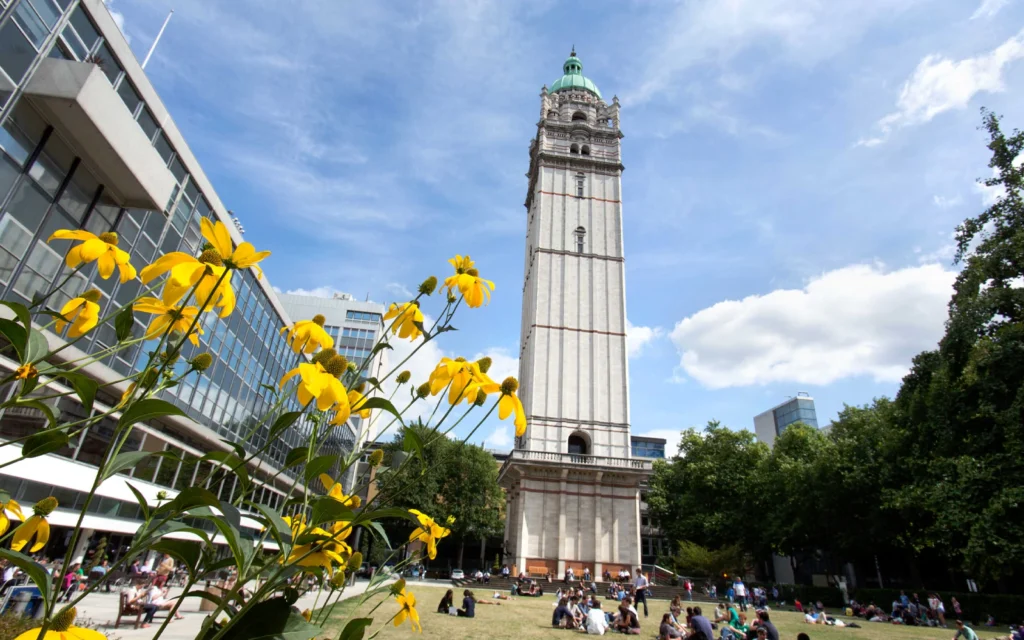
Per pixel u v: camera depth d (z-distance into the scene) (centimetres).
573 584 3722
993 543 1712
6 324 189
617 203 5331
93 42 1625
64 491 1794
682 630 1496
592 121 5875
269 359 3438
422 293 292
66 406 1647
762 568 5588
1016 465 1728
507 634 1602
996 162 2081
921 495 2109
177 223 2195
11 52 1335
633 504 4209
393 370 274
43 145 1458
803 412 9256
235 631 164
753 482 4500
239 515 161
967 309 2025
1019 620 2609
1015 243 1945
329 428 218
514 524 4512
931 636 1975
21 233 1430
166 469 2338
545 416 4438
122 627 1199
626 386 4619
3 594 1080
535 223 5453
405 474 250
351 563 229
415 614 262
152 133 1981
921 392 2206
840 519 3644
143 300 215
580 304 4866
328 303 7581
